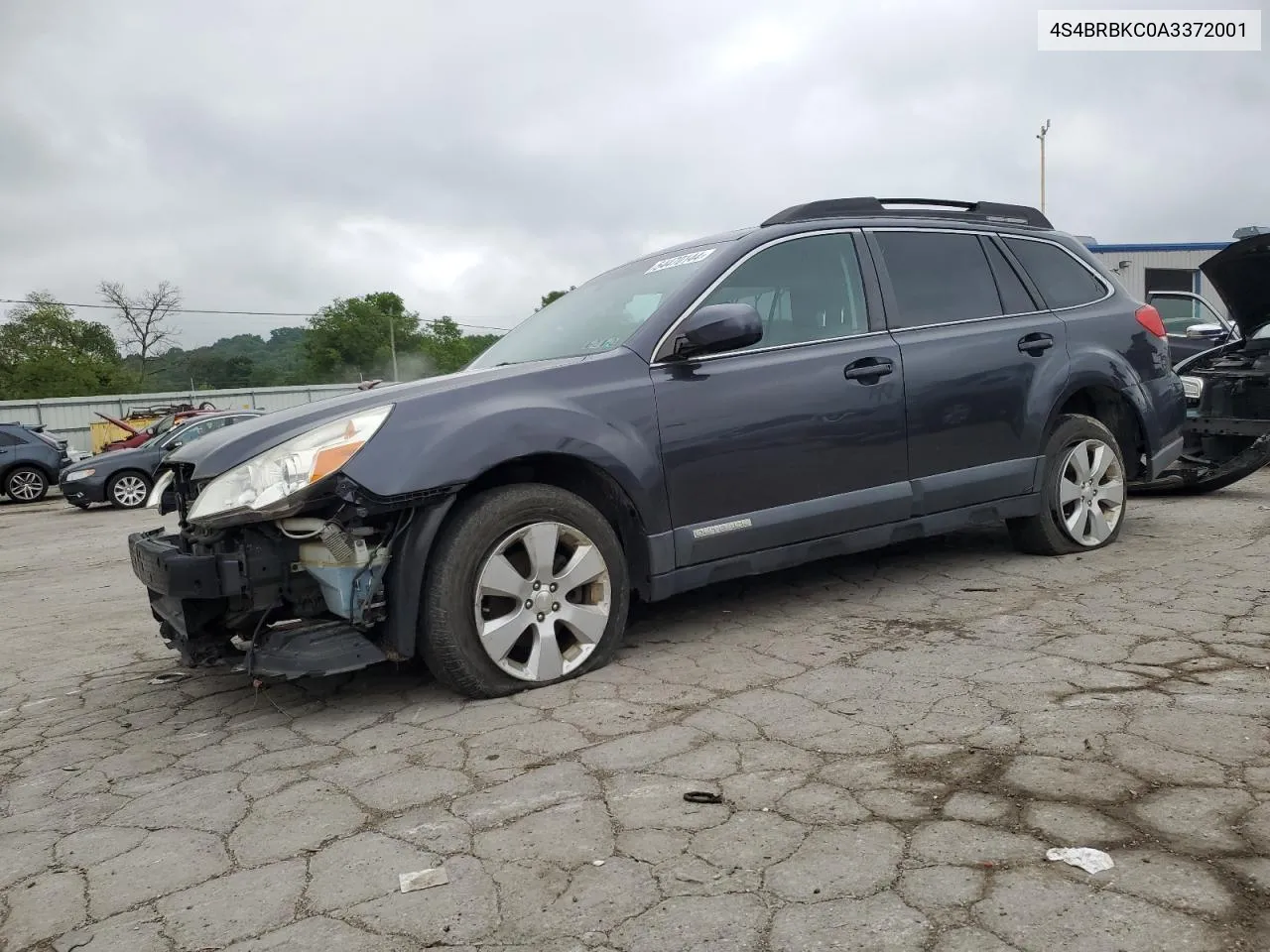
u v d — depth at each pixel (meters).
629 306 4.13
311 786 2.75
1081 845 2.10
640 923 1.93
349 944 1.94
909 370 4.32
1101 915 1.84
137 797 2.80
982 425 4.57
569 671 3.52
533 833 2.34
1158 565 4.75
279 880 2.22
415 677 3.75
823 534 4.09
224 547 3.21
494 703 3.33
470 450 3.26
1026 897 1.91
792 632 4.00
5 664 4.80
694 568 3.79
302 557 3.25
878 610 4.26
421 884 2.15
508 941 1.90
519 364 3.85
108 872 2.34
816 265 4.30
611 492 3.69
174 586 3.13
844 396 4.12
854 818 2.30
